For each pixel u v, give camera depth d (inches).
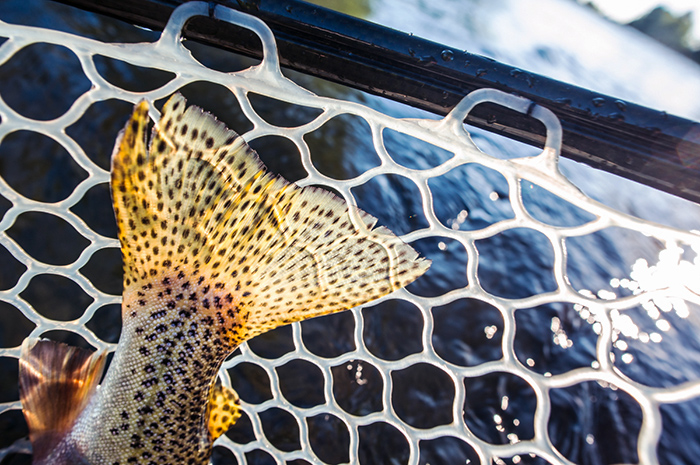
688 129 7.2
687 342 17.2
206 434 8.3
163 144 6.9
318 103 7.6
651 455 7.2
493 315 16.7
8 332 12.7
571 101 7.3
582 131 7.4
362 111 7.6
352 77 7.7
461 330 16.3
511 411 14.8
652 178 7.5
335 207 7.7
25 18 17.6
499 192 20.4
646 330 17.4
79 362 8.3
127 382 7.7
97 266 14.2
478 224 18.8
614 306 7.5
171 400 7.9
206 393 8.1
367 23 7.4
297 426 13.6
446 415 14.5
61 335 13.0
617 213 7.3
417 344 15.8
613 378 7.5
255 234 7.7
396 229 17.9
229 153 7.1
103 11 7.4
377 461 13.6
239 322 8.1
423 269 7.8
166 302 7.7
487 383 15.4
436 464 13.7
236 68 19.4
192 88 18.6
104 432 7.8
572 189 7.4
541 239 19.5
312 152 19.0
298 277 8.0
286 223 7.8
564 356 16.2
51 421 8.1
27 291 13.3
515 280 17.8
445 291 16.9
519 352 16.1
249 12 7.3
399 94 7.8
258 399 13.7
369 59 7.5
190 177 7.2
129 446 7.8
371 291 7.9
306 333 15.1
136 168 6.9
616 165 7.6
